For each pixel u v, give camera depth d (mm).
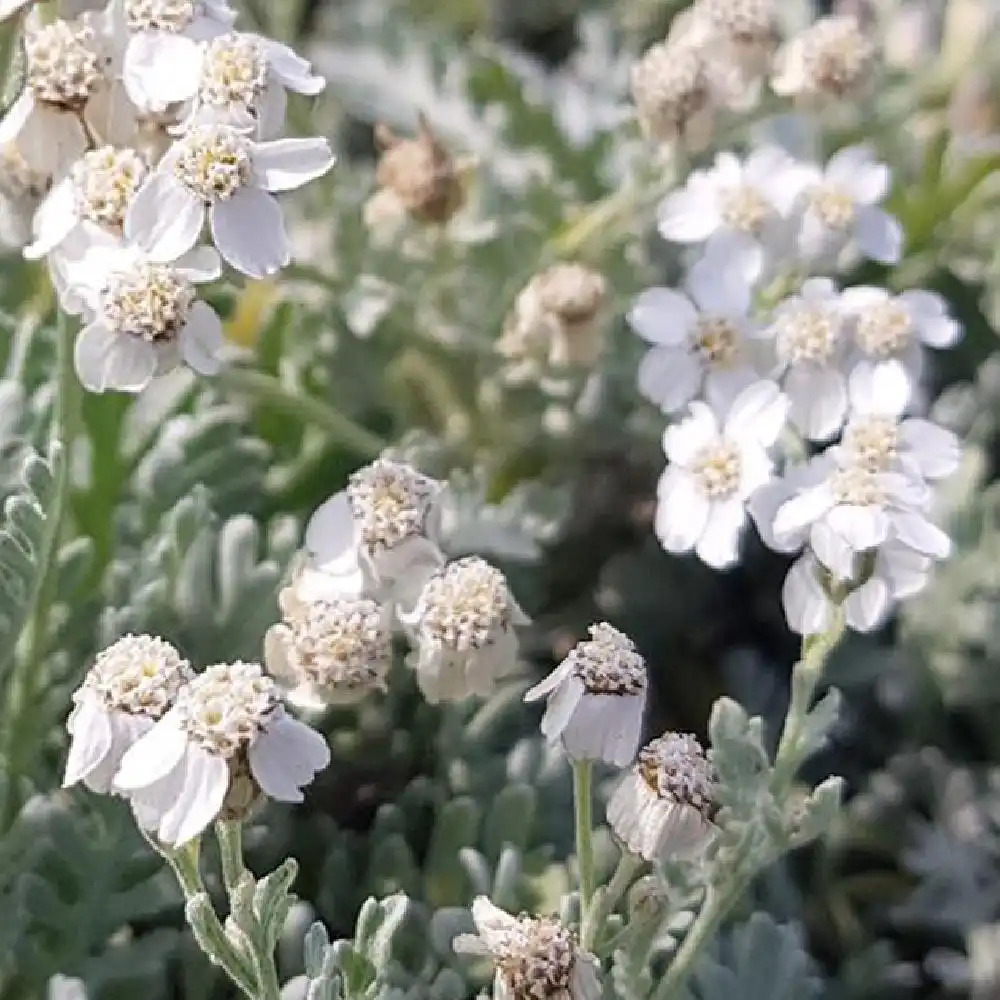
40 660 259
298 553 278
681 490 251
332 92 363
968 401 338
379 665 238
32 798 262
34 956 264
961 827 309
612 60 385
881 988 297
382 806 280
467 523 298
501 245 325
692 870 245
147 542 285
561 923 225
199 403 301
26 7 245
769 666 329
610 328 320
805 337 258
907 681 321
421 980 265
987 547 319
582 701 225
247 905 217
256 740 217
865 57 295
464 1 403
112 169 240
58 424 251
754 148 350
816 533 237
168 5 244
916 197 343
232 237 236
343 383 321
